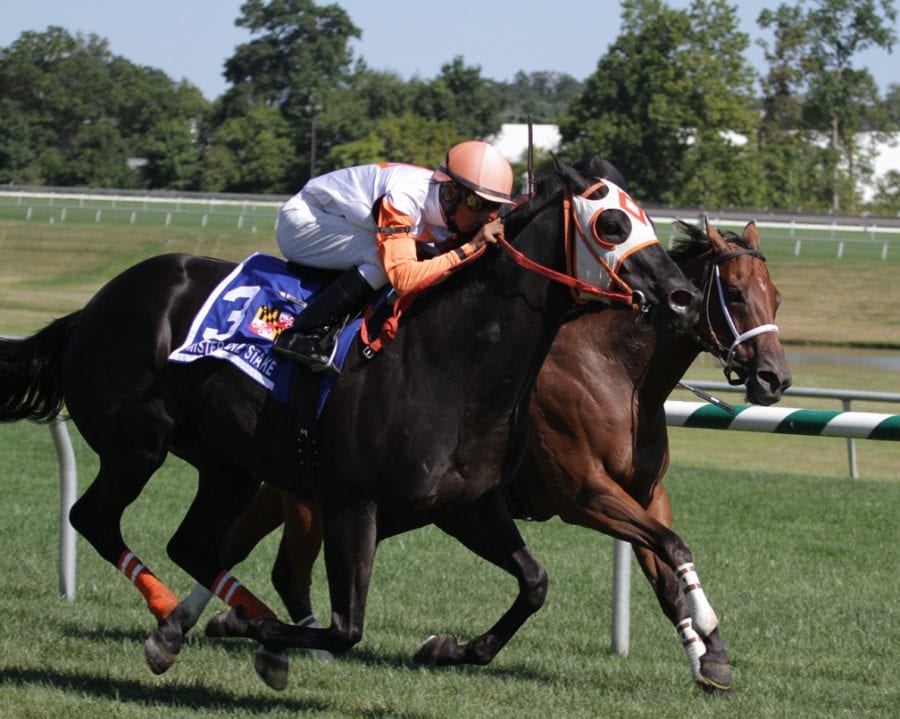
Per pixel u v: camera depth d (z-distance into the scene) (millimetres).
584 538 15805
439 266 7457
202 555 8789
